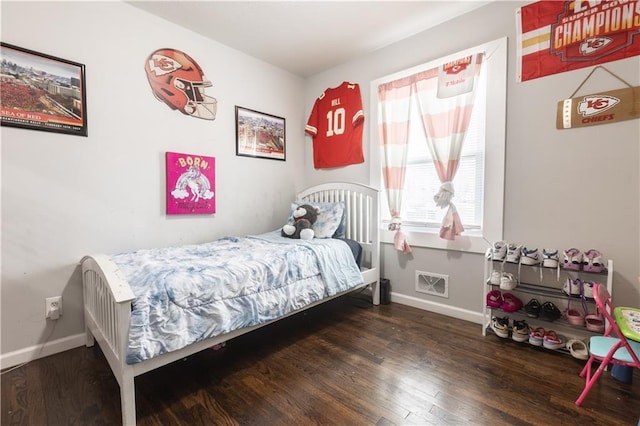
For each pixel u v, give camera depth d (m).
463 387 1.56
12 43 1.77
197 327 1.43
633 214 1.76
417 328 2.29
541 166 2.05
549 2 1.99
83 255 2.05
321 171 3.45
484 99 2.32
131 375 1.25
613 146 1.81
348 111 3.14
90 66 2.05
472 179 2.41
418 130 2.69
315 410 1.40
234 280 1.62
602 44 1.82
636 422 1.30
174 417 1.36
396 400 1.46
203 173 2.65
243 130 2.96
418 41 2.62
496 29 2.21
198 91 2.62
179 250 2.14
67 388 1.57
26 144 1.83
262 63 3.12
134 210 2.27
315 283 2.13
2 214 1.77
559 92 1.97
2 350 1.78
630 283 1.78
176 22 2.44
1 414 1.38
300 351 1.95
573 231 1.95
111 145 2.15
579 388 1.54
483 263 2.33
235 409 1.41
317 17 2.39
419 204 2.74
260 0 2.17
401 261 2.82
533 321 2.10
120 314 1.22
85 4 2.02
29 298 1.86
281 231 2.86
